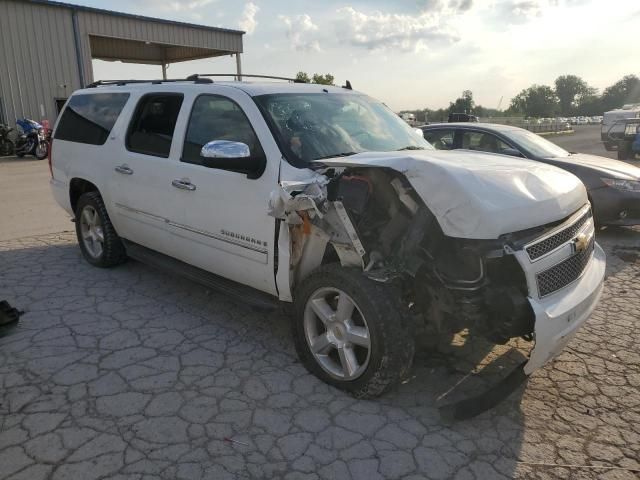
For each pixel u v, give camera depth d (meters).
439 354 3.93
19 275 5.55
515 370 3.18
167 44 23.48
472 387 3.50
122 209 5.19
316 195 3.21
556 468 2.74
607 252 6.61
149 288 5.19
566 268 3.19
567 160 7.38
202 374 3.61
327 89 4.69
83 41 21.12
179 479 2.62
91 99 5.80
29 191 11.13
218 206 4.04
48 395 3.33
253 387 3.45
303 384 3.50
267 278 3.79
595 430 3.06
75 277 5.50
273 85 4.39
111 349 3.94
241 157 3.56
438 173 2.98
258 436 2.96
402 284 3.35
